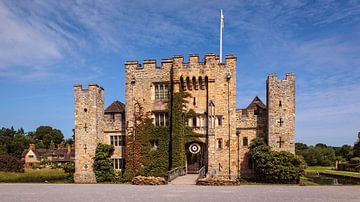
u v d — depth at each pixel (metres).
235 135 43.09
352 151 105.88
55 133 181.25
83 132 46.06
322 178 51.94
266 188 28.81
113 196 23.33
